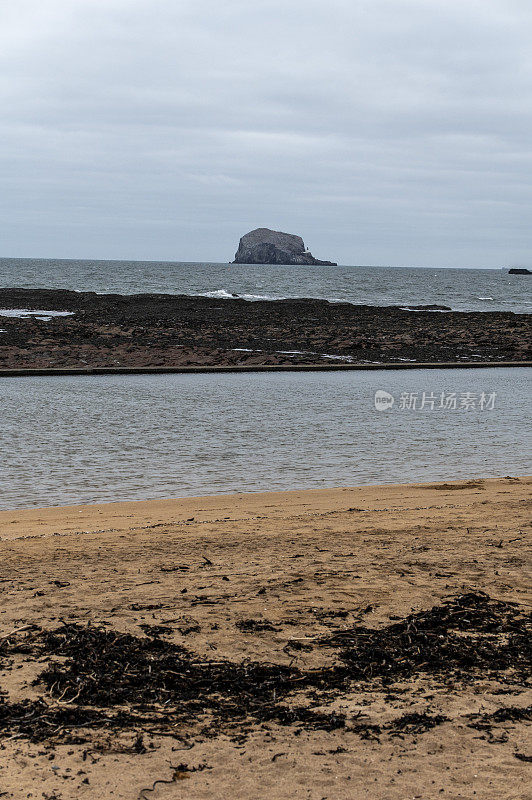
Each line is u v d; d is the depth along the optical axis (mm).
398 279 162125
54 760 4086
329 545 8742
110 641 5664
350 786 3848
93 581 7301
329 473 14148
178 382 28719
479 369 34844
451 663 5418
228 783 3877
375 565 7832
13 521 10391
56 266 196125
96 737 4336
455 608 6484
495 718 4602
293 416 20781
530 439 17844
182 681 5039
